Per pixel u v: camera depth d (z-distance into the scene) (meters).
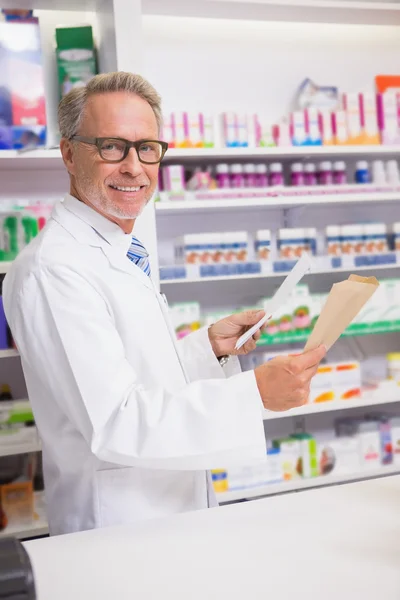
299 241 3.10
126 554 1.00
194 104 3.30
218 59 3.34
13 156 2.61
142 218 2.74
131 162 1.42
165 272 2.87
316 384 3.07
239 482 2.97
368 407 3.61
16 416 2.59
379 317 3.18
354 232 3.15
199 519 1.14
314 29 3.47
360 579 0.86
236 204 2.93
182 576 0.91
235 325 1.72
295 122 3.10
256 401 1.19
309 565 0.91
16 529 2.57
